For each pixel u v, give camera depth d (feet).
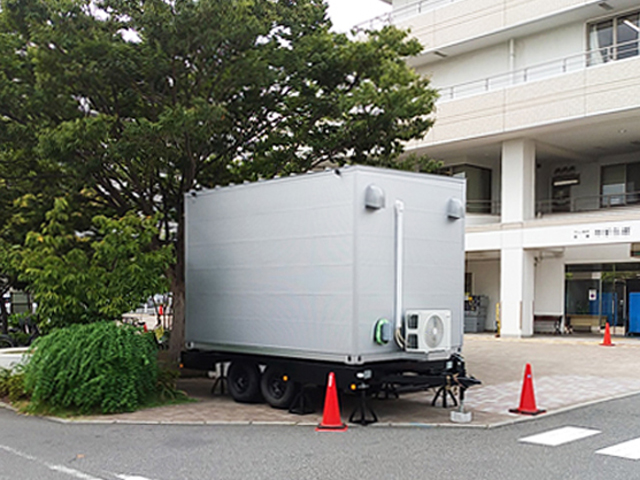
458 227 37.17
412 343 33.71
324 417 32.73
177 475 24.39
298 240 35.76
